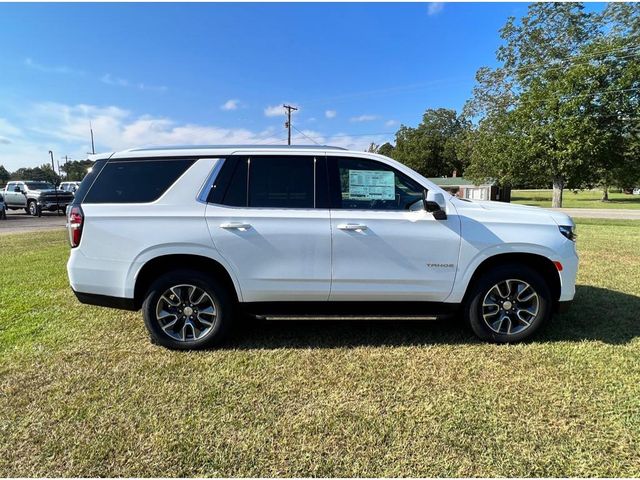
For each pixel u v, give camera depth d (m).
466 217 3.55
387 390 2.87
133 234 3.42
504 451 2.23
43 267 6.93
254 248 3.44
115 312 4.52
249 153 3.57
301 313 3.61
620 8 27.42
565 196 56.66
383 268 3.50
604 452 2.21
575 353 3.40
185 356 3.42
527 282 3.57
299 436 2.37
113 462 2.16
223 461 2.17
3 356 3.39
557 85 24.05
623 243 8.89
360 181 3.59
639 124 23.66
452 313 3.66
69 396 2.79
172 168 3.54
